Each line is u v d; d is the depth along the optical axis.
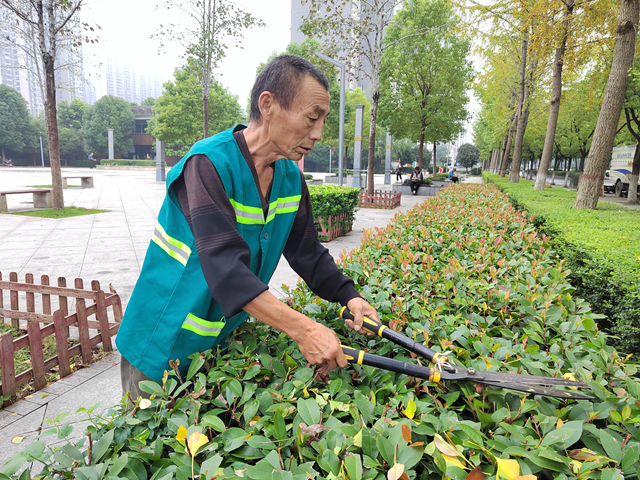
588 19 11.39
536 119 27.02
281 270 6.74
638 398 1.16
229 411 1.22
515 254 3.28
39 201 14.45
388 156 35.09
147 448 1.02
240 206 1.36
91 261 7.23
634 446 0.95
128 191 21.83
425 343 1.55
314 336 1.17
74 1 11.87
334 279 1.60
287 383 1.25
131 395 1.55
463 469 0.89
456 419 1.04
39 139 69.50
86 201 16.64
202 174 1.26
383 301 1.88
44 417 2.96
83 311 3.74
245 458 1.00
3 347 3.07
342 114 16.36
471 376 1.15
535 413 1.14
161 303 1.40
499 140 36.56
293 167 1.57
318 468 1.03
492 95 23.80
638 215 6.67
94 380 3.50
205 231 1.21
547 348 1.66
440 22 24.50
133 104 85.62
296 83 1.25
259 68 34.56
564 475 0.87
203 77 20.20
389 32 25.83
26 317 4.40
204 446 0.99
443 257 3.07
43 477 0.95
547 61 15.64
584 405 1.14
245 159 1.36
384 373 1.33
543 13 11.98
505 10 14.13
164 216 1.40
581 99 22.08
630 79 16.12
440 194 9.99
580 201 8.55
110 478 0.90
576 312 2.02
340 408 1.10
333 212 9.41
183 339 1.40
